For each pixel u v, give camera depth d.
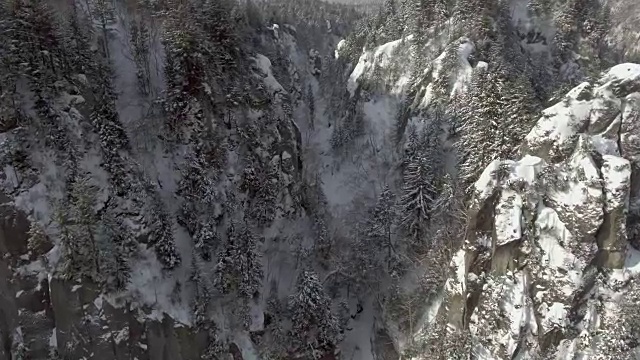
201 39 57.69
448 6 81.25
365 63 93.56
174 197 53.34
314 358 49.81
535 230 42.31
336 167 77.69
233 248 50.31
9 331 44.38
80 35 53.88
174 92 54.97
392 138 77.81
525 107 50.72
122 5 64.31
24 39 47.75
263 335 51.44
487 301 43.38
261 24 103.56
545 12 83.44
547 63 78.62
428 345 47.56
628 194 40.47
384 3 103.75
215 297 50.22
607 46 84.00
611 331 39.69
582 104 43.72
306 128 91.12
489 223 44.38
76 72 51.94
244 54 66.62
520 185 42.97
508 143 49.62
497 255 43.06
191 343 47.81
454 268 47.44
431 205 56.38
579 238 40.72
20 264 44.22
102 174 49.09
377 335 55.03
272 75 72.69
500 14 78.19
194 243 51.84
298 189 65.06
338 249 60.88
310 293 50.06
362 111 83.25
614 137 42.62
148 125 54.62
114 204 48.50
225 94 58.81
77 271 43.97
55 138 47.31
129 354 45.66
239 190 57.28
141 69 57.88
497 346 42.25
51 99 48.34
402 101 80.00
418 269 55.44
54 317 44.69
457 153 61.41
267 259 57.72
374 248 59.03
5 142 45.25
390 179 71.44
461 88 68.88
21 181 45.34
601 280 41.00
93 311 44.66
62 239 42.62
